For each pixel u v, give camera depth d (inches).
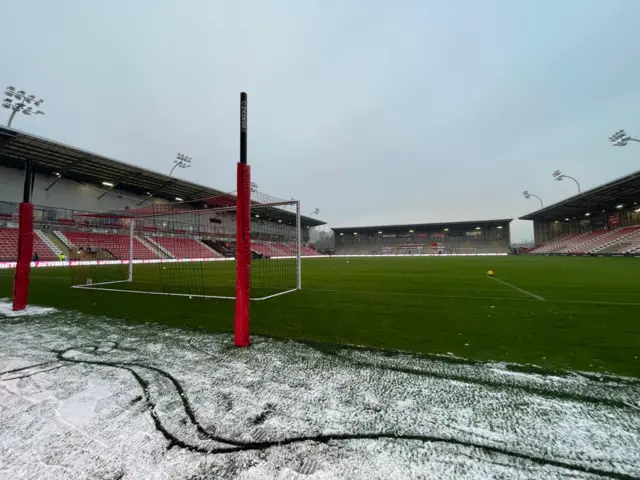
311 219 2087.8
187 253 1283.2
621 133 1037.2
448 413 80.7
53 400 89.0
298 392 92.8
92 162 868.6
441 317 198.1
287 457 63.5
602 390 93.8
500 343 141.4
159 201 1226.6
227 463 61.9
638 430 73.0
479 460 62.4
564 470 59.4
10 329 170.7
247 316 140.9
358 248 2487.7
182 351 132.4
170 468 60.7
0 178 882.1
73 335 158.2
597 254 1341.0
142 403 86.8
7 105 785.6
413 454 64.3
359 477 57.8
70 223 989.2
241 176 142.1
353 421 76.8
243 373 107.8
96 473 59.5
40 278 484.1
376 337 152.7
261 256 1457.9
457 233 2310.5
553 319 189.5
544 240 2005.4
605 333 157.2
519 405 84.9
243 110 144.9
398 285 378.3
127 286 382.3
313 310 223.3
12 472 59.9
